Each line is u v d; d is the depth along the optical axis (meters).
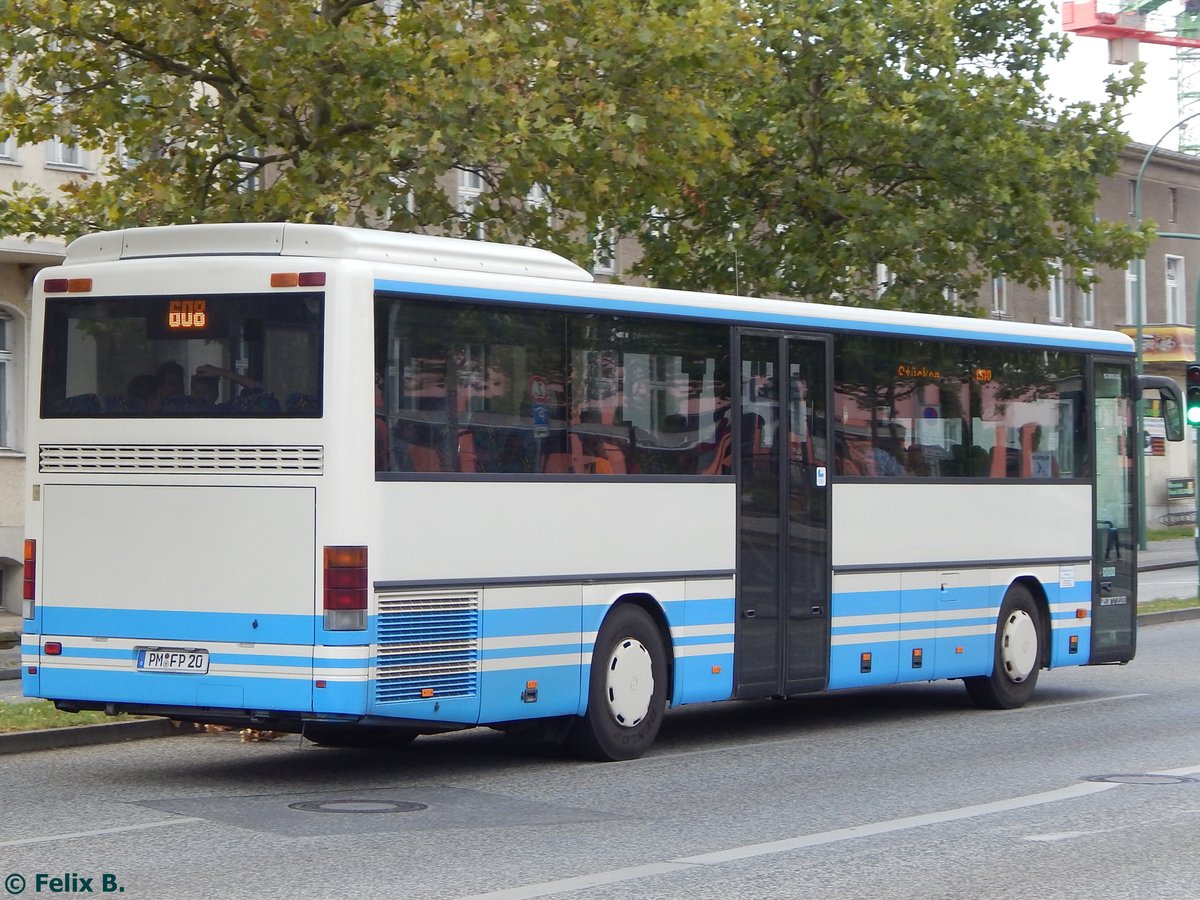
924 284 30.89
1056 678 21.12
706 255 31.27
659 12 21.50
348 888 8.77
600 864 9.50
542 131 19.94
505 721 13.27
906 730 16.20
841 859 9.72
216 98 20.98
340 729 13.97
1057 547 18.59
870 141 29.80
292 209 19.53
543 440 13.32
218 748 14.71
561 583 13.40
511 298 13.10
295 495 11.98
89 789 12.21
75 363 12.77
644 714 14.14
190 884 8.87
